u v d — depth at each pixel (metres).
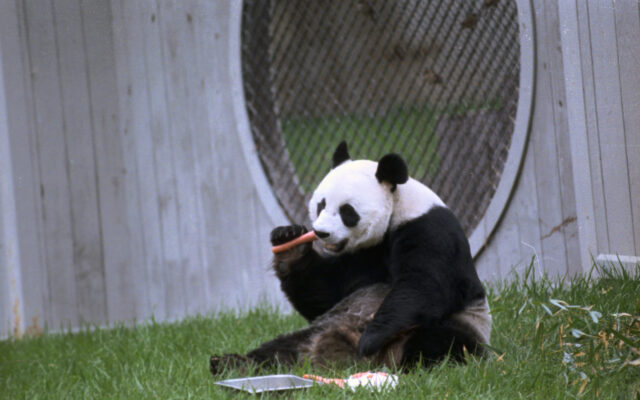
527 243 20.50
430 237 13.02
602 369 12.97
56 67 27.78
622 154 17.56
